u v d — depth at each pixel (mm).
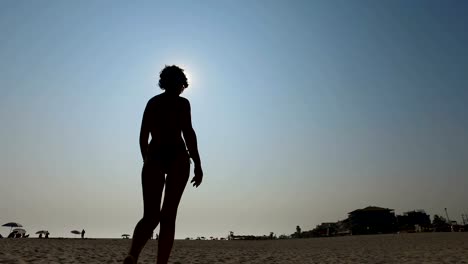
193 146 2320
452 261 9688
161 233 2068
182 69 2453
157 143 2152
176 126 2221
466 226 51562
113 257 9695
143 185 2068
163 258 2053
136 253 1867
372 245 23172
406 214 74188
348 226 74312
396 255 13125
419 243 22656
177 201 2131
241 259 11156
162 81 2365
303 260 11000
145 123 2266
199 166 2342
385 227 64500
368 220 71125
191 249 18516
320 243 30609
